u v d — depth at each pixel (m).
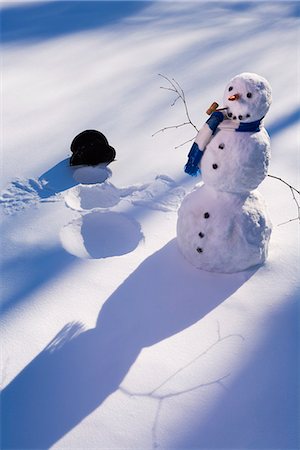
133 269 2.29
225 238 2.14
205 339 1.97
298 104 3.65
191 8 5.82
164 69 4.27
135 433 1.67
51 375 1.84
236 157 1.97
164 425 1.69
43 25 5.34
